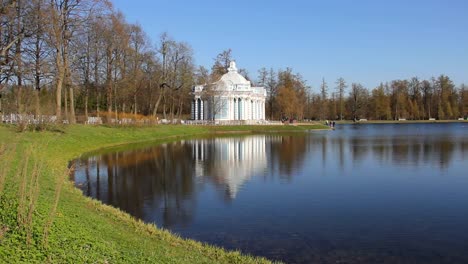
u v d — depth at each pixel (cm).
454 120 15162
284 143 5969
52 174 2245
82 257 980
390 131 9612
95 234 1190
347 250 1445
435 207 2053
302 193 2380
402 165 3581
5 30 3862
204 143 5838
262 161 3841
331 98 16238
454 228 1698
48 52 4303
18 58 3800
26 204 1252
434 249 1455
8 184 1505
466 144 5612
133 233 1422
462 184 2656
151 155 4166
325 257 1377
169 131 7244
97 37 5794
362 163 3731
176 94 9675
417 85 15712
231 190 2458
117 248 1113
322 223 1769
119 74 6512
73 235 1106
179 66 8669
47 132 3922
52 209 1209
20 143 2914
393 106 15800
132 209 1978
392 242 1527
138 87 7500
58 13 4278
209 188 2511
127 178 2825
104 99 8875
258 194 2344
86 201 1858
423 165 3575
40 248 984
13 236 1025
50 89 6019
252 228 1691
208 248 1384
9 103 4597
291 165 3588
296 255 1394
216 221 1791
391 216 1886
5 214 1164
